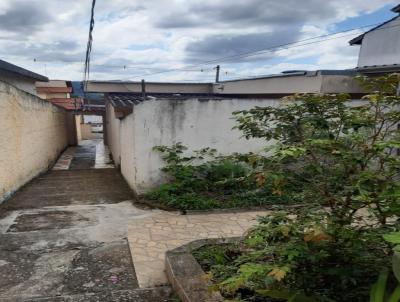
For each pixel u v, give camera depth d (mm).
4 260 3400
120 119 8383
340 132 2070
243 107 6238
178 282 2623
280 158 1814
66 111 17188
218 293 2422
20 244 3822
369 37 8328
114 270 3223
